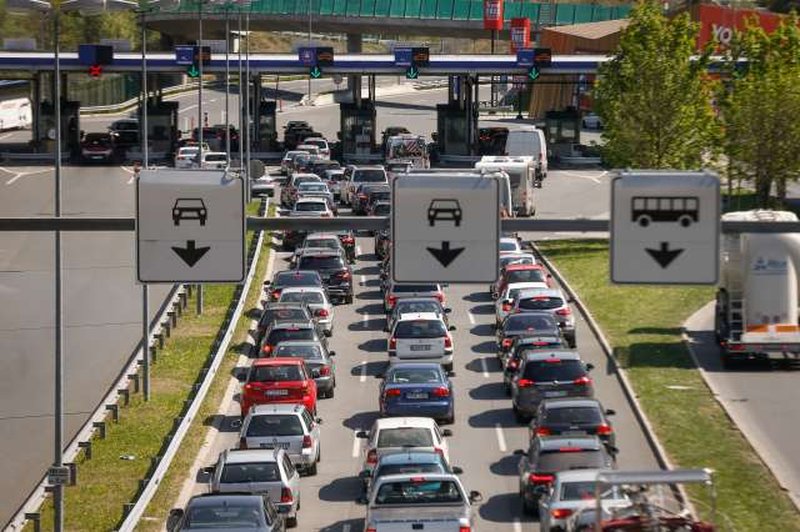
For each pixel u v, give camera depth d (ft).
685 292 469.98
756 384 354.95
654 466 280.51
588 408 274.16
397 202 168.76
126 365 396.16
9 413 349.00
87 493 277.64
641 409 325.83
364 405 349.41
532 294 402.93
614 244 164.66
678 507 189.98
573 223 166.81
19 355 411.13
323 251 479.00
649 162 569.23
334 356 401.70
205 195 171.01
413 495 213.25
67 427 335.26
